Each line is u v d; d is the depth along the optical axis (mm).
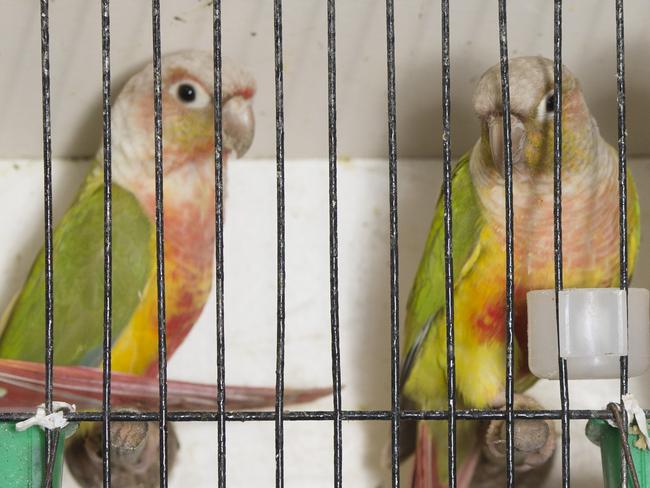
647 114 1165
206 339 1259
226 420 735
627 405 724
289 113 1180
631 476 701
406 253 1265
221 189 745
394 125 743
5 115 1176
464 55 1091
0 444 720
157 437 1077
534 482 1185
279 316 732
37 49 1052
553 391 1223
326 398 1249
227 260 1277
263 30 1038
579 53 1089
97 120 1189
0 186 1270
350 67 1096
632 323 815
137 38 1059
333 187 740
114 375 1054
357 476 1226
